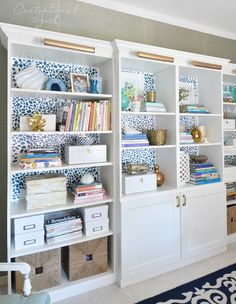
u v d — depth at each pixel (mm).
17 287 1854
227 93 3053
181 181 2572
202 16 2750
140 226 2195
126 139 2201
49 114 2113
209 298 1933
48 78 2109
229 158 3262
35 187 1917
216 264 2455
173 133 2426
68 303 1919
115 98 2158
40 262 1928
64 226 2027
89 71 2367
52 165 1953
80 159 2086
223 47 3199
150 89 2643
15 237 1836
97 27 2393
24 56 2049
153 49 2201
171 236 2361
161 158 2604
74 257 2061
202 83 2863
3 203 2090
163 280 2211
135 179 2240
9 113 1756
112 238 2203
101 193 2174
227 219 2910
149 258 2248
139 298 1966
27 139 2152
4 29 1699
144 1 2424
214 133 2746
